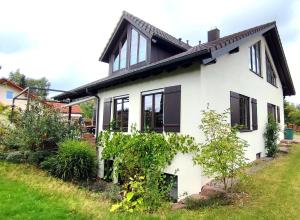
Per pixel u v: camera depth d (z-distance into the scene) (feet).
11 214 16.14
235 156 21.47
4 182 23.48
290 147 48.75
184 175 25.80
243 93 35.32
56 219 15.53
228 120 30.14
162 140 28.09
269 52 51.26
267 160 37.17
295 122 109.81
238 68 34.14
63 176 30.78
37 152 32.76
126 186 24.90
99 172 37.78
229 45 26.61
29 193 20.44
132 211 19.48
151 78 31.71
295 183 24.43
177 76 27.86
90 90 44.24
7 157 31.91
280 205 18.75
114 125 38.63
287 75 57.67
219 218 16.52
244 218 16.46
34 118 35.06
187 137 25.77
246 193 21.65
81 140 37.52
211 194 21.83
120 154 32.04
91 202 20.48
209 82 26.58
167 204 20.72
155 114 31.48
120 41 49.08
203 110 25.08
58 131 35.83
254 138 38.47
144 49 41.63
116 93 39.27
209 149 21.89
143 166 28.50
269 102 48.42
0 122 39.91
